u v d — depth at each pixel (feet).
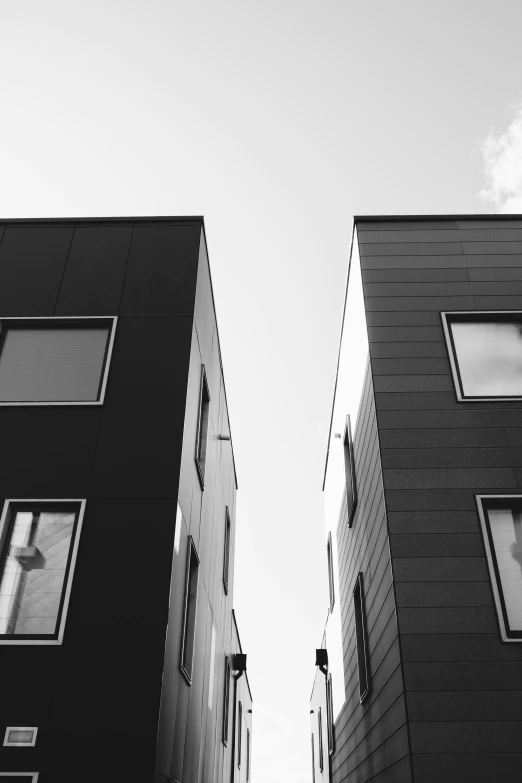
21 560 22.21
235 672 51.19
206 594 32.30
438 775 18.74
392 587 22.34
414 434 25.40
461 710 19.67
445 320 28.50
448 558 22.48
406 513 23.47
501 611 21.34
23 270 29.99
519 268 30.32
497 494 23.82
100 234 31.32
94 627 20.65
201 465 30.99
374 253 31.17
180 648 23.72
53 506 23.25
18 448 24.59
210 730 33.47
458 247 31.27
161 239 31.04
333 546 46.11
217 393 38.83
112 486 23.49
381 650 24.84
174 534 22.62
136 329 27.81
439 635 20.98
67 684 19.70
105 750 18.67
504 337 28.12
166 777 20.72
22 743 18.80
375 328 28.50
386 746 23.75
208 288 33.78
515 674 20.22
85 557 21.98
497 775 18.69
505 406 26.05
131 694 19.52
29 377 26.81
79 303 28.71
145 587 21.33
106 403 25.70
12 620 21.04
